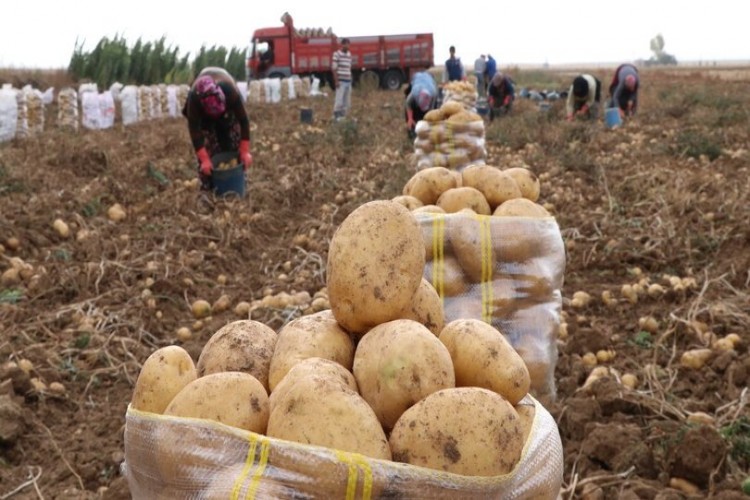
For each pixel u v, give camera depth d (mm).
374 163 14969
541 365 3879
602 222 8859
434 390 2139
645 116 21938
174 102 24641
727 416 4289
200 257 8164
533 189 4574
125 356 5805
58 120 18609
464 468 1972
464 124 7246
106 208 10117
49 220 8914
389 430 2184
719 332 5680
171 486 2041
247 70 38781
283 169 14008
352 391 2082
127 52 27484
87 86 20203
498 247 3822
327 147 16969
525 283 3844
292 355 2363
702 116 20312
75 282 7082
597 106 20156
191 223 9297
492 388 2338
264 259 8641
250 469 1939
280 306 6617
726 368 4930
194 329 6504
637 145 15828
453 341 2408
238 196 10344
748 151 14188
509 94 23734
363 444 1962
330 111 27797
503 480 2018
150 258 8094
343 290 2438
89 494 3953
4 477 4160
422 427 2000
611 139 16953
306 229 9789
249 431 2039
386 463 1920
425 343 2176
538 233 3889
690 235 7961
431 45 40375
